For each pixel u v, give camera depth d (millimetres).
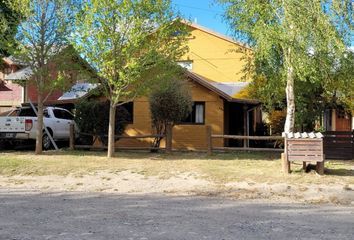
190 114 21047
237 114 22719
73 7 15586
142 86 15070
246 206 9016
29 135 18438
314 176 11969
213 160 15141
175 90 17547
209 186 11203
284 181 11359
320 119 17984
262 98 17281
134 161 14562
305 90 16547
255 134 23984
